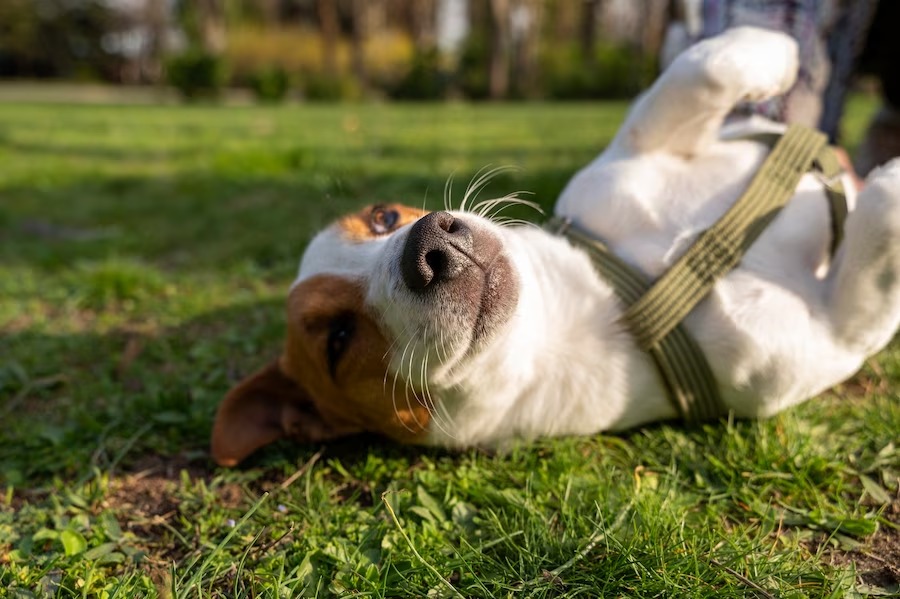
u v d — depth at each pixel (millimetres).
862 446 358
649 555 281
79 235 874
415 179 954
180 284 677
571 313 372
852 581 272
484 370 343
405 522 327
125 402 456
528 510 319
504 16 4539
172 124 2223
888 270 333
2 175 1271
